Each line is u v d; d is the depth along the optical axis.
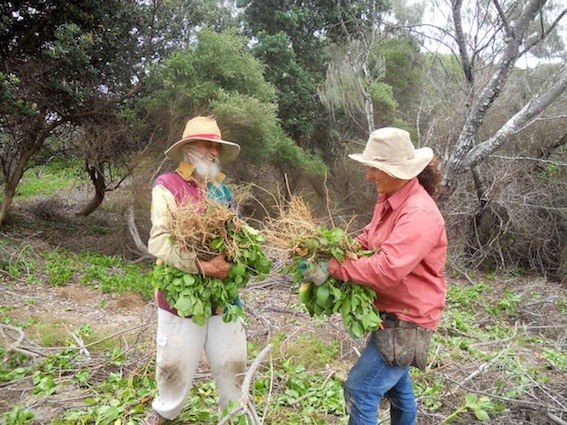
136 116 10.38
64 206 13.64
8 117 9.84
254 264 3.08
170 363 3.12
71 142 10.95
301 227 2.88
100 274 8.12
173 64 9.94
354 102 12.05
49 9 9.41
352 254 2.79
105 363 4.56
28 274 7.83
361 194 11.60
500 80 7.35
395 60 16.12
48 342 5.20
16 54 9.75
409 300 2.81
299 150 12.18
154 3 10.07
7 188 10.43
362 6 13.86
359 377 2.91
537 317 7.34
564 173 10.61
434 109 12.23
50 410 3.89
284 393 4.16
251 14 14.74
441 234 2.78
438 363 5.06
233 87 10.53
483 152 7.74
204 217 2.88
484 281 9.71
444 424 3.81
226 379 3.29
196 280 2.96
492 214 10.79
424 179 3.10
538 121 10.48
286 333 5.80
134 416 3.71
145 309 6.71
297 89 13.76
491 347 5.86
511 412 4.18
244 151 10.56
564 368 5.36
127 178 10.97
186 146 3.17
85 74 9.77
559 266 10.57
